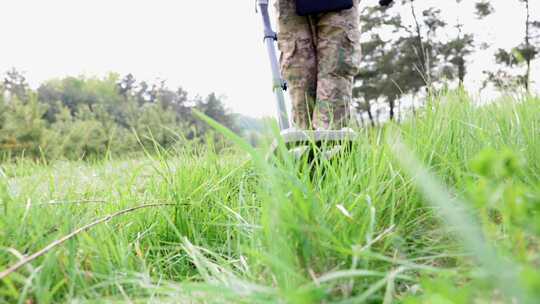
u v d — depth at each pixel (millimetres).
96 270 848
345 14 2018
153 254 1080
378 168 1020
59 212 1032
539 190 604
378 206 917
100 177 1577
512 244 580
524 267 345
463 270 665
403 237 891
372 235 771
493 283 445
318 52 2057
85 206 1229
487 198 467
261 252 740
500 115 1604
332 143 1387
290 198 807
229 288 615
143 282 812
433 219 988
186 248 989
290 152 1103
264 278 758
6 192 976
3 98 16516
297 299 483
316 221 696
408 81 20281
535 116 1447
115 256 907
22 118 15625
